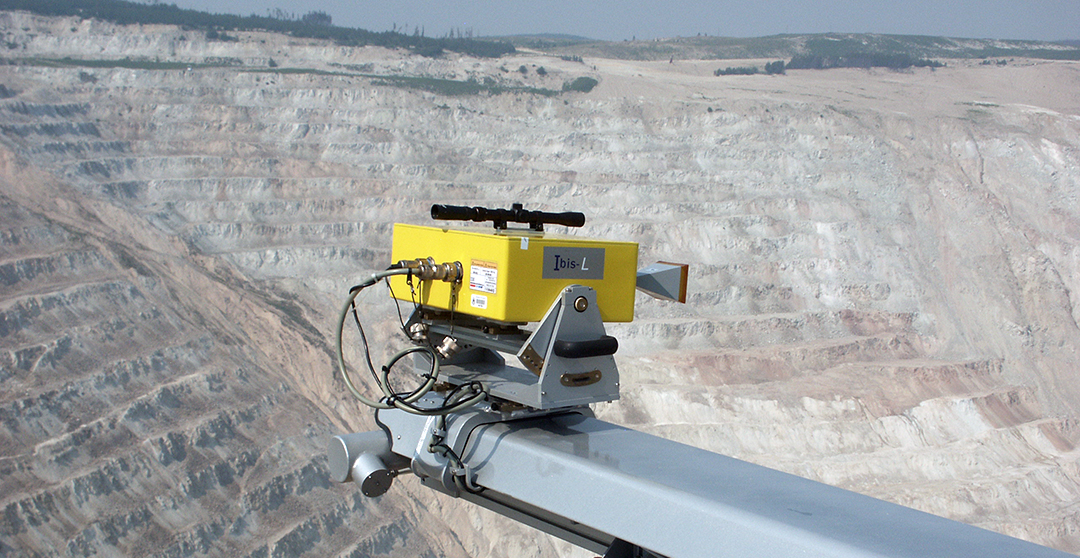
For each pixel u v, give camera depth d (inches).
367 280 129.7
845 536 85.6
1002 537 87.1
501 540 1194.0
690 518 94.5
